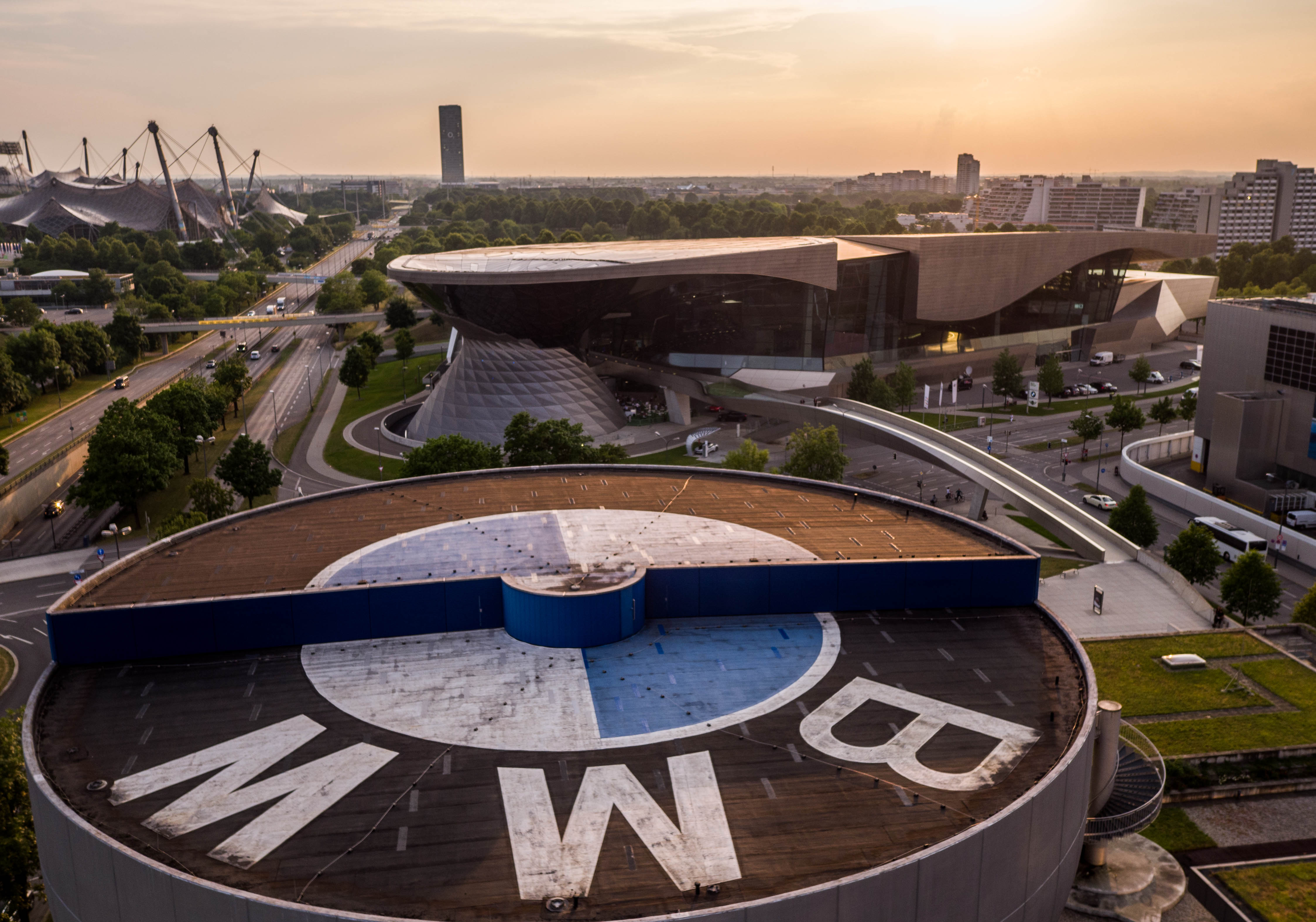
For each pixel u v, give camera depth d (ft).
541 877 101.30
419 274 445.37
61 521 373.20
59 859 112.37
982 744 124.77
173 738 126.72
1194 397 476.95
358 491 210.79
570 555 171.63
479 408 451.12
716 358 517.55
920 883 100.32
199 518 304.50
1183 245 590.55
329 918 91.61
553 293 439.22
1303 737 196.13
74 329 624.18
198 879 97.19
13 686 243.81
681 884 100.22
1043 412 524.11
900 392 506.07
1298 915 147.64
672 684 139.54
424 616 153.89
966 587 162.91
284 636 150.10
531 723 129.59
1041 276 568.41
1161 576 291.17
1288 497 352.49
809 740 125.90
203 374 645.10
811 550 174.19
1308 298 412.36
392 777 118.32
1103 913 147.54
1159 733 197.98
